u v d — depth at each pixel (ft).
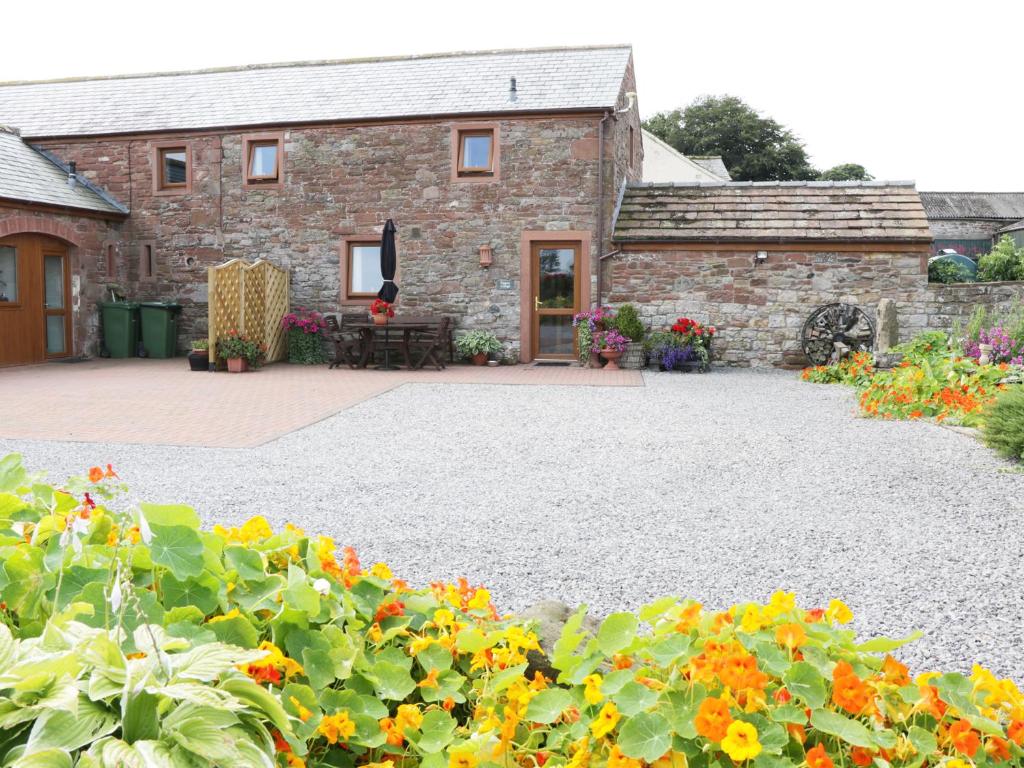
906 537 15.90
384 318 48.29
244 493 19.22
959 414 29.50
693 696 5.78
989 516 17.40
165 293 55.16
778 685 6.05
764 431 27.78
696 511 17.87
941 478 20.88
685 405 33.88
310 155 52.60
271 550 7.84
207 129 53.52
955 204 150.51
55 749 4.45
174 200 54.65
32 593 6.26
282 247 53.36
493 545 15.34
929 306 47.65
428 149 51.16
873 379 35.22
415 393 37.50
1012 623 11.73
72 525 6.81
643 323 49.90
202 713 4.83
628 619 6.66
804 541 15.66
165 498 18.62
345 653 6.58
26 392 36.78
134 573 6.74
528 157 50.03
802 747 5.66
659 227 49.80
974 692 6.10
